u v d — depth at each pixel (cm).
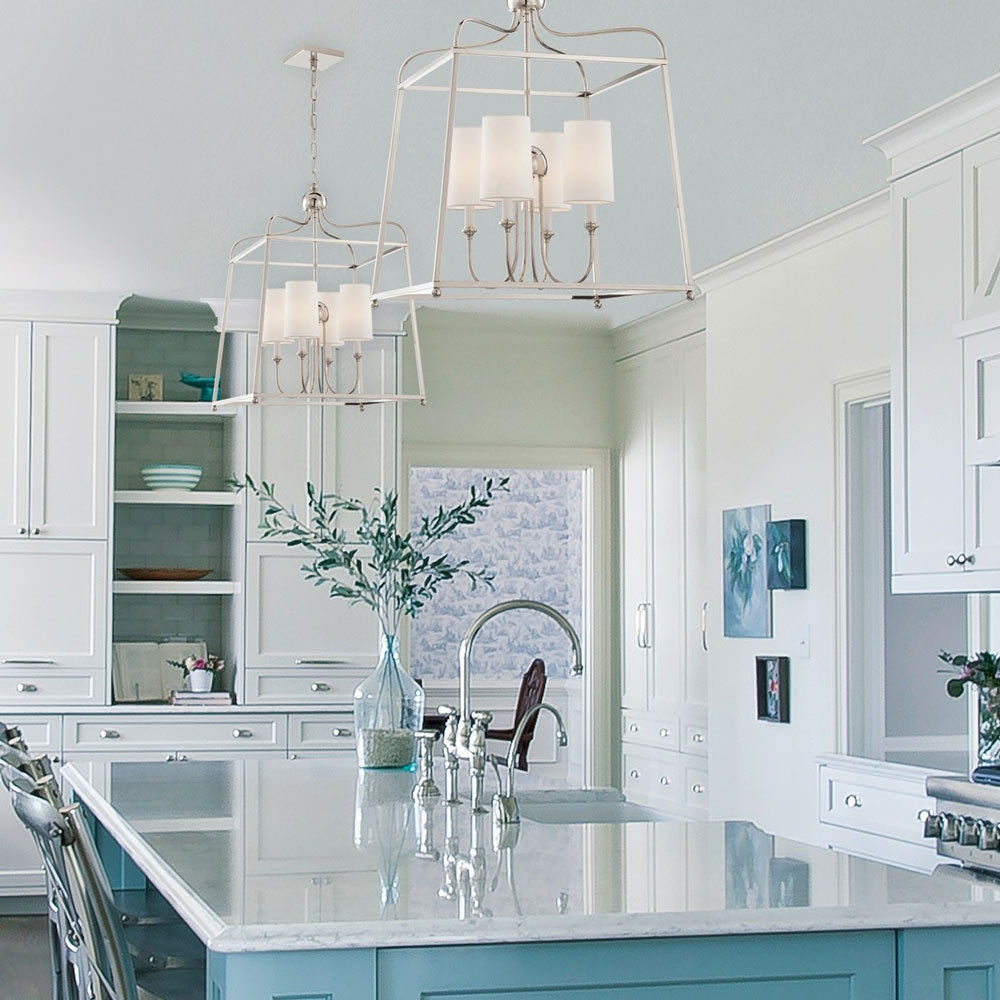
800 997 221
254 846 279
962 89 451
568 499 1086
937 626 682
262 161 534
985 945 226
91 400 717
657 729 823
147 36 434
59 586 711
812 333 628
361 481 746
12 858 690
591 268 279
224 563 780
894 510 468
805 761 627
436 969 209
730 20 413
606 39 427
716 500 714
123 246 637
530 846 279
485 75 455
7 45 438
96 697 712
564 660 1076
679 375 805
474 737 327
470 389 857
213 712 721
